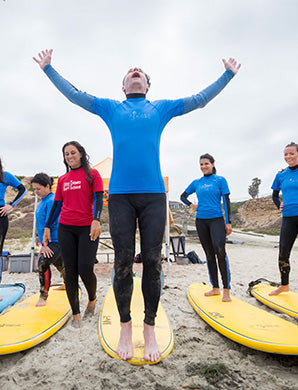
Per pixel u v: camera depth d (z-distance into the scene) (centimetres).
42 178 354
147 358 204
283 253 374
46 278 325
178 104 239
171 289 446
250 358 224
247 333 244
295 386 181
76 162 289
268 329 254
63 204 289
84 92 247
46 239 312
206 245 383
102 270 668
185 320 303
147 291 215
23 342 229
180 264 777
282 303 349
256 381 188
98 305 353
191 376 193
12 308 314
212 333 274
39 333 246
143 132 226
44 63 255
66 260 274
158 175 228
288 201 372
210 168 400
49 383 184
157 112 235
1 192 375
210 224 375
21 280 552
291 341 227
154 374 191
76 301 279
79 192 278
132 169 221
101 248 1128
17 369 202
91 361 211
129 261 213
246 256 972
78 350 230
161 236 218
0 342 226
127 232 214
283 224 378
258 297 384
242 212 4059
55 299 348
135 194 219
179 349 236
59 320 279
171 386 178
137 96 245
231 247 1293
